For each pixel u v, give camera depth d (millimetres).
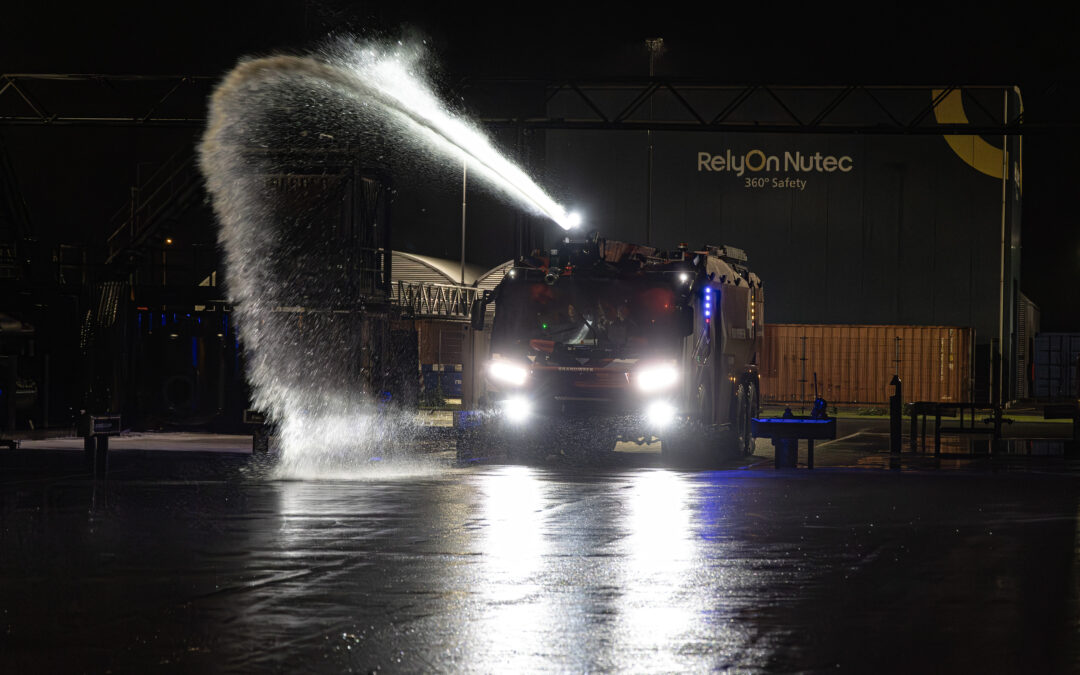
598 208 59656
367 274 26609
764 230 59156
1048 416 24328
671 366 21219
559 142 59875
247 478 18578
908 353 52469
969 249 57844
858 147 58562
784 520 13945
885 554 11492
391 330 29516
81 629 8188
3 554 11305
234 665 7227
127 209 30109
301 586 9734
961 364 51938
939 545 12094
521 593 9461
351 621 8430
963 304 57906
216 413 27969
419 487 17328
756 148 59094
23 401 28141
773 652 7555
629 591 9562
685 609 8883
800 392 53312
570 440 21719
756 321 27312
